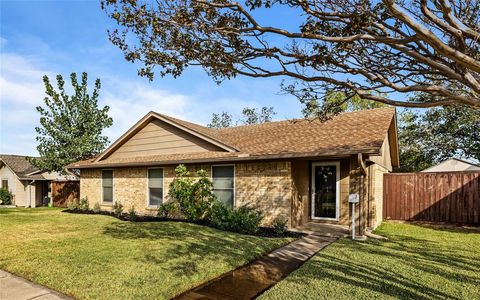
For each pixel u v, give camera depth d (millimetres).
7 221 10727
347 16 3166
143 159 13562
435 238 8594
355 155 8359
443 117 21062
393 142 14055
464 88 3855
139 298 3984
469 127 19938
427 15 2689
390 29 3301
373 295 4094
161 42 3879
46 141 19188
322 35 3438
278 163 9883
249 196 10406
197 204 10797
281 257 6258
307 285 4465
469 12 3234
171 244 6926
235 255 6125
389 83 3404
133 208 12992
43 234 8195
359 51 3818
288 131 12203
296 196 10164
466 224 11602
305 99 4559
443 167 19031
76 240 7363
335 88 4309
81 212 14070
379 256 6203
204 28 3629
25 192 23438
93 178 15750
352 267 5395
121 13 3725
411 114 22781
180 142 13094
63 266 5227
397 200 12969
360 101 23000
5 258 5754
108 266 5238
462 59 2445
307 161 11234
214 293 4320
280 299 3951
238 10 3389
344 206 10469
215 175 11398
